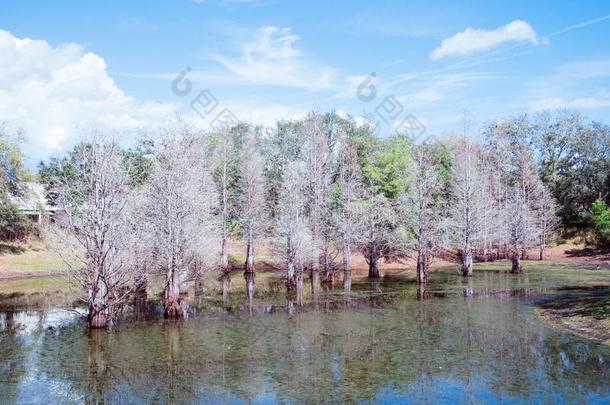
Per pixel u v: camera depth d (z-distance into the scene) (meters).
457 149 61.91
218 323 27.88
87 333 25.66
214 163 56.41
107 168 26.44
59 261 54.78
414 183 50.00
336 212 54.72
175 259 29.55
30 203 58.44
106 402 16.50
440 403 16.02
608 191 74.81
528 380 17.86
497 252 67.12
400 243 51.22
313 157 52.59
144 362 20.61
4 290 43.16
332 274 50.19
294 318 29.19
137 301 34.81
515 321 27.41
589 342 22.58
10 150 56.47
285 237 44.25
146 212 31.33
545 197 67.75
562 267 56.09
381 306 33.00
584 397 16.19
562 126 81.81
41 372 19.47
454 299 35.50
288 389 17.42
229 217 59.34
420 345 22.77
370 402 16.19
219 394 17.06
